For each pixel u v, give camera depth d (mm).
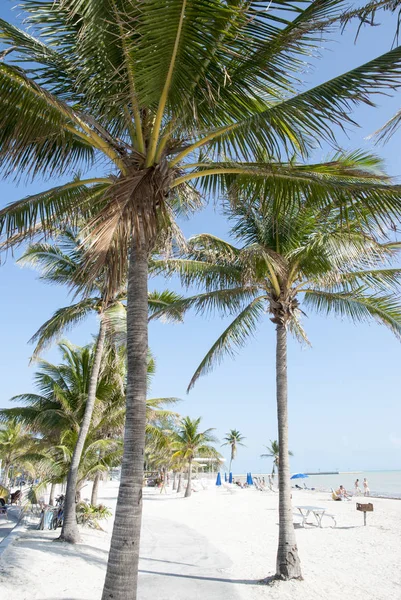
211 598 7621
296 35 4070
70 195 5945
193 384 11133
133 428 4684
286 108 4285
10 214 5492
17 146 4684
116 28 4223
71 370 15648
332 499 32500
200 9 3650
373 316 9992
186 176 5469
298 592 7914
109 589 4164
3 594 6766
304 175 4945
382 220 4875
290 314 9984
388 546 12961
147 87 4266
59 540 11641
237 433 86812
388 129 4242
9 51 4871
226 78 4539
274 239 9742
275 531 16969
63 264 13695
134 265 5262
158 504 31484
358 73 4023
